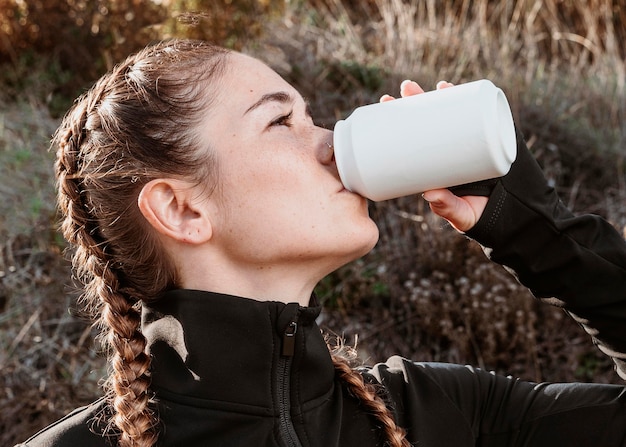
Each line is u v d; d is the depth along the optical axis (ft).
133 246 4.79
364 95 15.06
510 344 11.05
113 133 4.76
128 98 4.79
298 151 4.60
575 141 14.96
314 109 14.53
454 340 11.13
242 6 15.74
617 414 5.18
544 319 11.53
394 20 18.94
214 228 4.64
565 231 5.17
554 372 11.12
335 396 4.90
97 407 4.73
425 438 4.98
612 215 13.04
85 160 4.85
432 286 11.48
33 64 16.08
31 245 12.60
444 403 5.16
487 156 4.50
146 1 15.62
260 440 4.50
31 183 13.38
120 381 4.59
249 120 4.64
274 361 4.57
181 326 4.60
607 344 5.32
